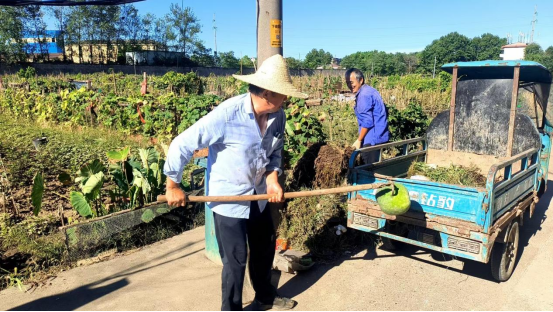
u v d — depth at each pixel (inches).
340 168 231.6
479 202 141.9
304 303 152.0
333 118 432.5
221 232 127.0
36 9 2021.4
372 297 156.4
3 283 161.5
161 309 146.9
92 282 164.6
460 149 229.8
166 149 240.4
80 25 2230.6
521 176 176.2
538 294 161.0
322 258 187.3
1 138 378.9
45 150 335.0
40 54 2117.4
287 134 271.1
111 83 964.0
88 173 204.4
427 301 154.4
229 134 120.6
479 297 158.1
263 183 136.9
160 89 901.2
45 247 177.3
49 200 246.5
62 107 488.4
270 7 166.2
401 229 183.9
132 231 199.6
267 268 142.9
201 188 241.3
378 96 218.1
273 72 117.3
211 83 1053.2
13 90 623.8
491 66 207.3
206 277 169.6
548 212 253.9
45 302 149.6
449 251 151.1
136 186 211.3
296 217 204.2
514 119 205.8
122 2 186.2
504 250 160.7
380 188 149.9
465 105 224.8
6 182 249.9
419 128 385.4
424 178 184.1
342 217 213.5
